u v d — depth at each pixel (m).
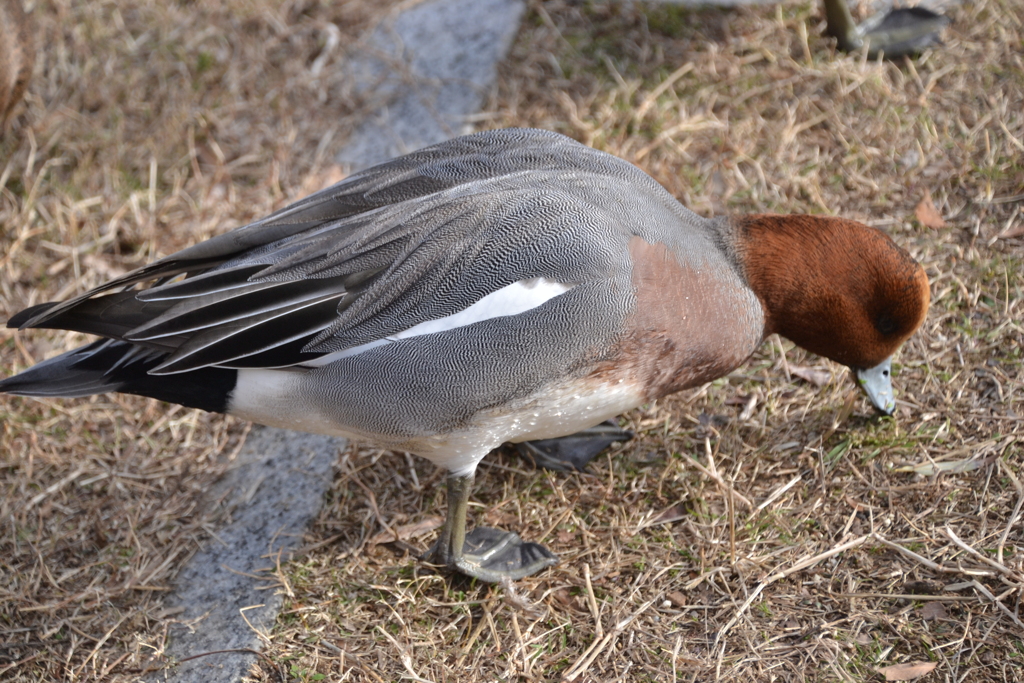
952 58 4.58
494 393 2.61
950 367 3.32
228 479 3.37
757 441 3.24
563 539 3.02
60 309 2.66
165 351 2.70
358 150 4.59
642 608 2.72
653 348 2.72
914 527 2.84
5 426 3.54
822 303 2.94
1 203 4.42
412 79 4.85
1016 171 3.95
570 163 2.98
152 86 4.95
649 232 2.76
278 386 2.70
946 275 3.62
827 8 4.66
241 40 5.14
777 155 4.24
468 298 2.61
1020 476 2.91
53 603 2.97
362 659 2.70
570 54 4.90
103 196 4.43
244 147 4.67
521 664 2.63
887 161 4.15
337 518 3.16
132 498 3.32
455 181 2.91
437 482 3.25
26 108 4.82
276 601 2.89
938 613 2.62
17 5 4.37
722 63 4.73
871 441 3.13
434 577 2.93
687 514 3.02
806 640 2.60
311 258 2.67
